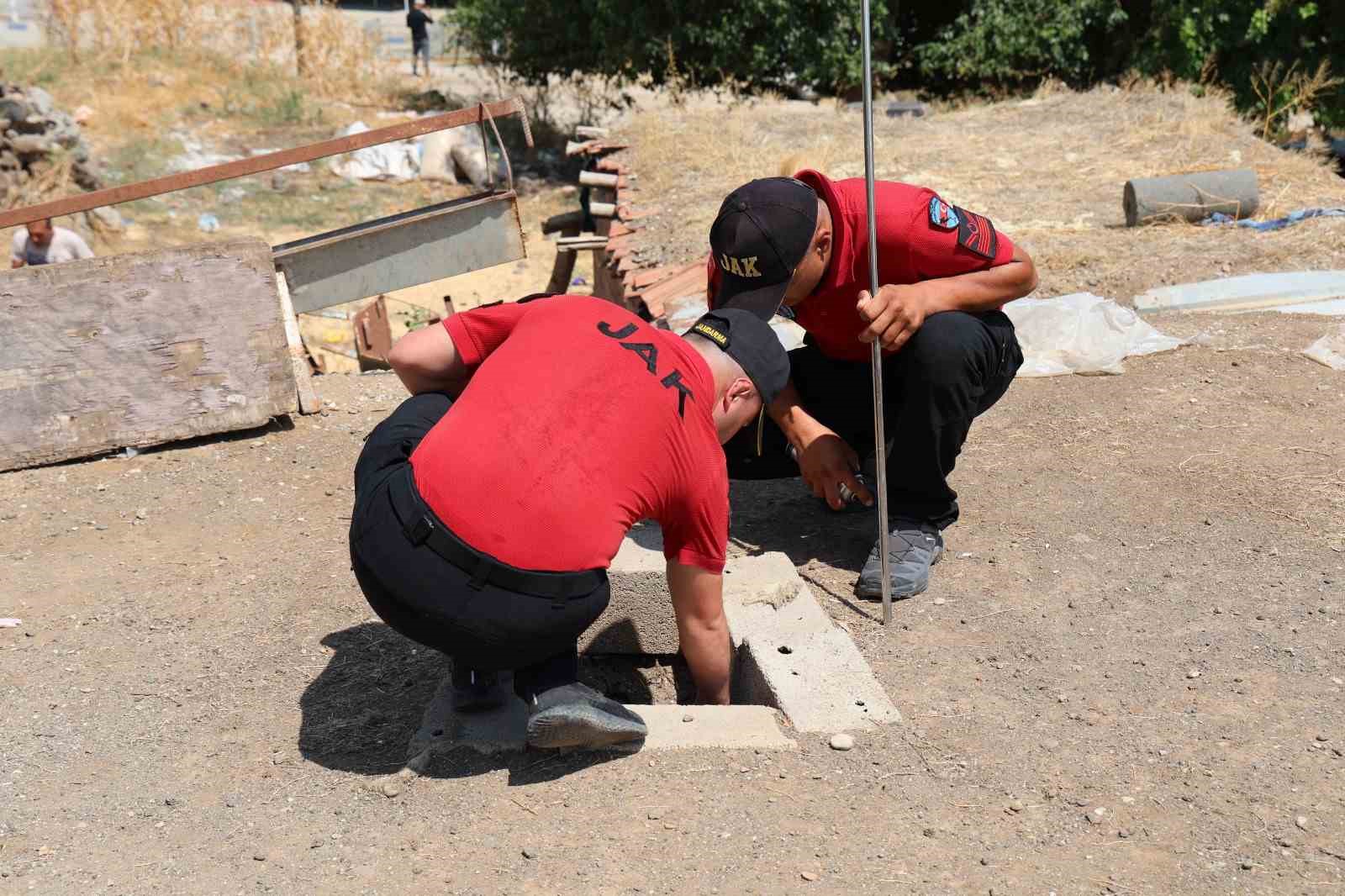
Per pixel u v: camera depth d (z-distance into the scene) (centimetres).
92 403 527
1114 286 713
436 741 302
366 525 265
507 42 1923
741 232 331
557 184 1817
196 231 1555
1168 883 248
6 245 1394
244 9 2231
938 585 389
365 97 2161
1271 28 1593
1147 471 468
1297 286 683
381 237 665
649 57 1759
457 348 298
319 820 278
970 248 361
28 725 324
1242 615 361
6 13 2873
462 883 253
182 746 314
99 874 260
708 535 286
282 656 360
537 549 258
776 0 1658
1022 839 264
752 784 284
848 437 430
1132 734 304
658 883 250
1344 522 416
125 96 1892
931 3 1945
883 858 257
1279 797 276
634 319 284
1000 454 494
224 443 549
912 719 313
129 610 391
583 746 293
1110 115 1195
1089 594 378
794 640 342
